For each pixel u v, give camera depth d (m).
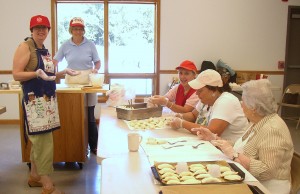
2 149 4.28
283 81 6.29
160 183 1.31
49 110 2.63
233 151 1.63
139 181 1.34
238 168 1.45
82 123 3.43
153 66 6.08
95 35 5.88
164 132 2.21
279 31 6.14
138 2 5.83
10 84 3.26
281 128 1.62
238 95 5.16
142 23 5.95
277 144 1.58
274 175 1.58
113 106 3.17
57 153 3.46
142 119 2.61
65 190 3.03
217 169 1.39
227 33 6.02
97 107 5.66
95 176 3.38
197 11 5.91
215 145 1.78
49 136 2.69
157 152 1.73
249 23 6.04
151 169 1.44
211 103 2.28
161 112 2.76
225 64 5.84
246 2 5.97
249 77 6.00
